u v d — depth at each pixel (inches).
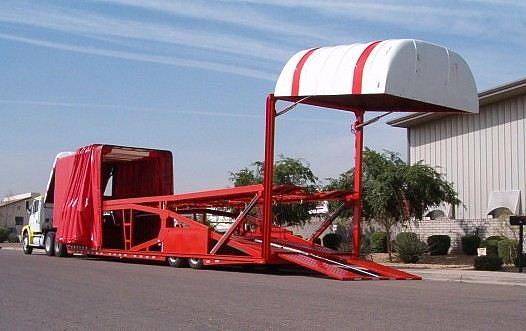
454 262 1082.1
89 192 1082.1
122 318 425.7
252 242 847.7
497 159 1453.0
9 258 1117.1
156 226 1080.2
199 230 876.6
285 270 884.0
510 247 978.7
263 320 417.4
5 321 416.8
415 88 762.2
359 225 862.5
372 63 744.3
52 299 520.1
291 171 1272.1
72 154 1134.4
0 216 3356.3
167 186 1117.7
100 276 729.6
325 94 767.7
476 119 1498.5
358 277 733.9
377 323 406.9
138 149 1096.2
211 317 429.1
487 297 560.1
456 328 390.9
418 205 1092.5
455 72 811.4
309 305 489.4
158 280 683.4
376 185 1069.8
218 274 784.9
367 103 859.4
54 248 1205.7
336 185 1176.2
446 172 1549.0
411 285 676.1
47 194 1259.2
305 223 1393.9
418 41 773.9
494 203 1427.2
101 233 1053.2
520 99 1418.6
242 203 940.0
